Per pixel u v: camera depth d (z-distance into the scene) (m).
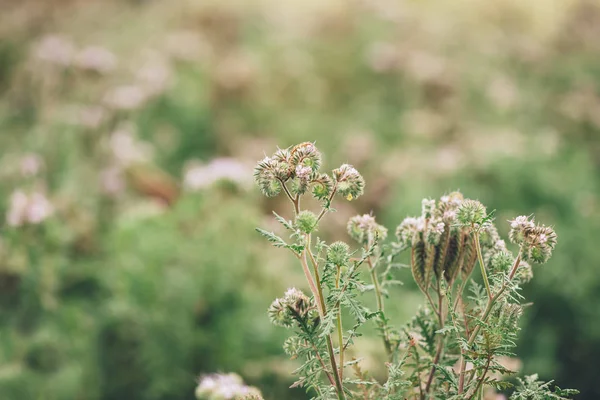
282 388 2.91
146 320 3.26
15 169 4.50
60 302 3.54
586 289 3.88
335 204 4.49
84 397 3.21
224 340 3.22
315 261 1.39
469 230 1.48
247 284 3.49
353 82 6.65
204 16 7.78
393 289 3.53
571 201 4.62
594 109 6.27
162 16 8.07
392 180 4.82
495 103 6.27
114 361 3.25
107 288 3.59
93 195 4.34
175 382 3.17
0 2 8.05
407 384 1.45
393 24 7.48
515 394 1.36
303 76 6.48
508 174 4.71
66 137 4.71
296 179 1.35
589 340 3.71
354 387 1.86
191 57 6.57
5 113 5.68
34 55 6.10
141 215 3.78
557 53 7.82
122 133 4.93
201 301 3.38
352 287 1.35
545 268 3.92
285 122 5.92
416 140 5.76
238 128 5.84
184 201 3.91
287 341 1.46
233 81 5.97
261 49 7.05
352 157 5.19
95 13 8.36
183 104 5.73
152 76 5.76
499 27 8.59
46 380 3.21
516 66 7.34
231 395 1.74
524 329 3.65
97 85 5.47
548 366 3.49
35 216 3.59
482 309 1.45
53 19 8.09
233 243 3.55
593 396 3.60
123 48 7.22
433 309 1.59
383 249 1.55
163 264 3.47
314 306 1.42
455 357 1.55
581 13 8.30
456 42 7.60
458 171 4.81
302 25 7.57
